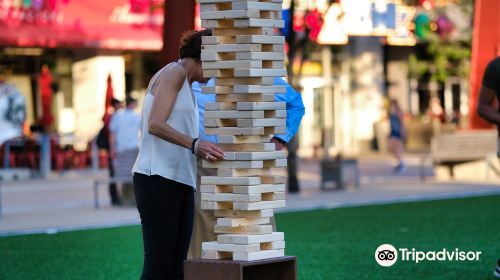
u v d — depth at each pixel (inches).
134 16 1550.2
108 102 1133.7
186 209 367.2
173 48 878.4
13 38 1439.5
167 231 357.7
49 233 744.3
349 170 1134.4
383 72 2092.8
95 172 1451.8
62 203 1003.3
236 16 326.0
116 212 900.6
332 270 551.2
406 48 2103.8
